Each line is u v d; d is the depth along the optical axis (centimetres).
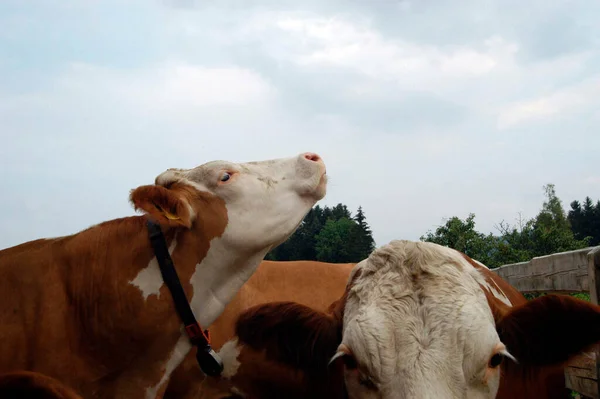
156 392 171
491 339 131
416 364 125
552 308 144
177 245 170
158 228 171
